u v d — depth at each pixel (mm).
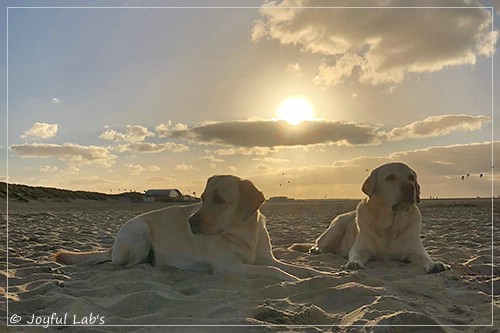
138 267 2133
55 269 2141
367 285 1748
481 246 3121
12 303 1535
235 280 1854
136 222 2279
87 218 6844
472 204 11578
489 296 1665
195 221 2053
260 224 2197
